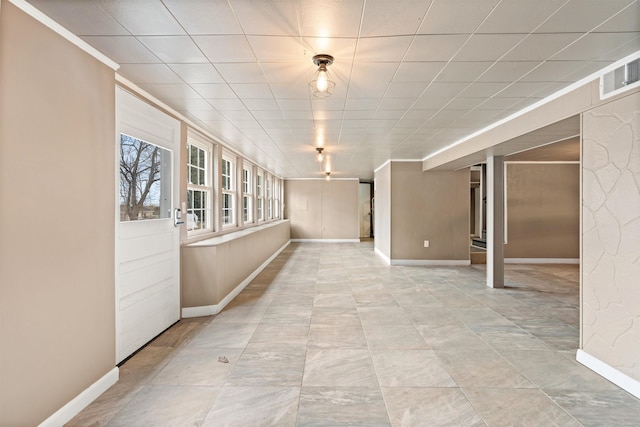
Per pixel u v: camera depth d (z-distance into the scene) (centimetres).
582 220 276
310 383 245
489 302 452
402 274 639
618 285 242
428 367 270
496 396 228
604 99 254
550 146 557
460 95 320
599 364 258
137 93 299
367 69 261
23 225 175
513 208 763
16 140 171
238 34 208
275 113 380
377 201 923
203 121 415
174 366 270
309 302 452
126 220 282
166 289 351
